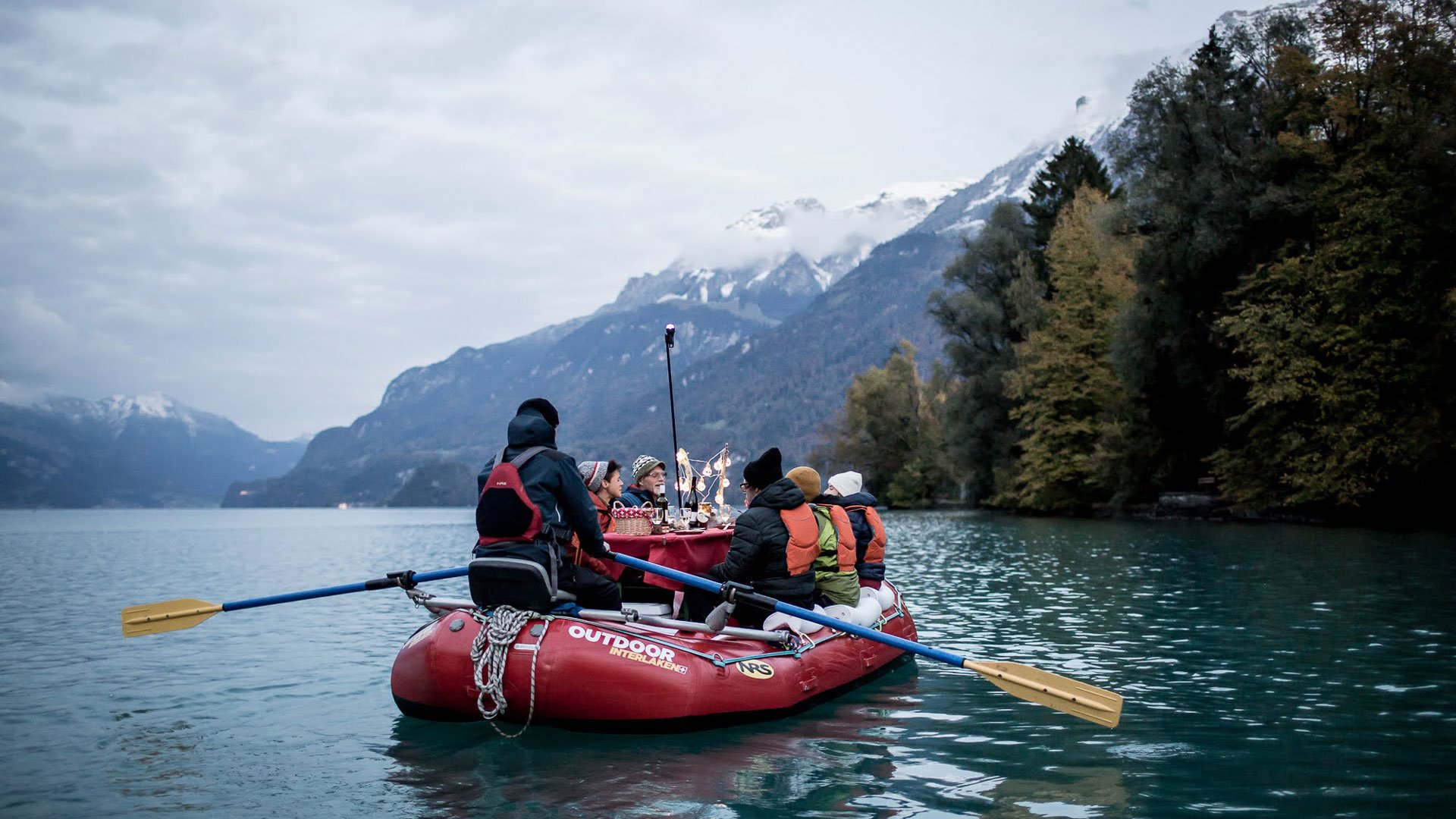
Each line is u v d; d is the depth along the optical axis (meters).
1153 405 42.97
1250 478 36.00
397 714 7.70
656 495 9.70
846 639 8.46
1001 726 7.09
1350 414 31.91
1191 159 38.09
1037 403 51.59
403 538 53.12
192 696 8.56
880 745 6.57
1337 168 33.69
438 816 5.21
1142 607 13.61
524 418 7.21
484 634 6.78
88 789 5.83
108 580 22.53
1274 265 33.62
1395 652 9.88
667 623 7.32
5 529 82.62
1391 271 30.53
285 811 5.38
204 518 159.88
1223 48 38.25
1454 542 24.25
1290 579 16.75
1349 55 33.22
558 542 7.07
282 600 7.90
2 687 9.04
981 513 59.16
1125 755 6.32
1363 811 5.23
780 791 5.57
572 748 6.50
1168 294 38.88
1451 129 29.38
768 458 8.20
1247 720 7.22
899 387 85.38
